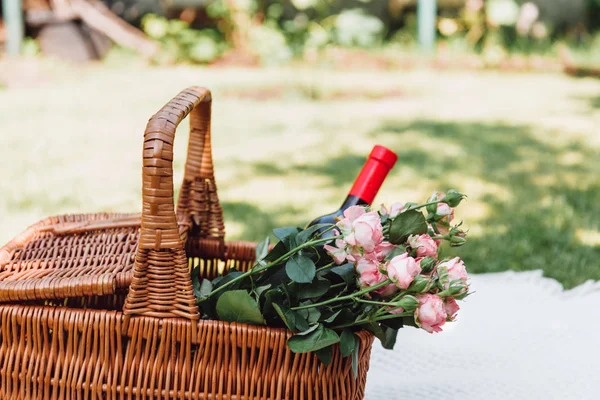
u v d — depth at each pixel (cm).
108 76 693
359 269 112
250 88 646
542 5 891
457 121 530
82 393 117
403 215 117
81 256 130
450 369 173
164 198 111
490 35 839
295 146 451
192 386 115
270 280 131
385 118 541
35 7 747
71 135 471
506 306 205
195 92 128
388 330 124
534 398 158
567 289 231
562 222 298
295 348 110
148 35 822
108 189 354
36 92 614
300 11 880
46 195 339
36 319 115
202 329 113
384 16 909
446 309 111
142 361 115
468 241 277
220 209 158
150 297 114
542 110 569
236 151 438
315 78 710
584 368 168
